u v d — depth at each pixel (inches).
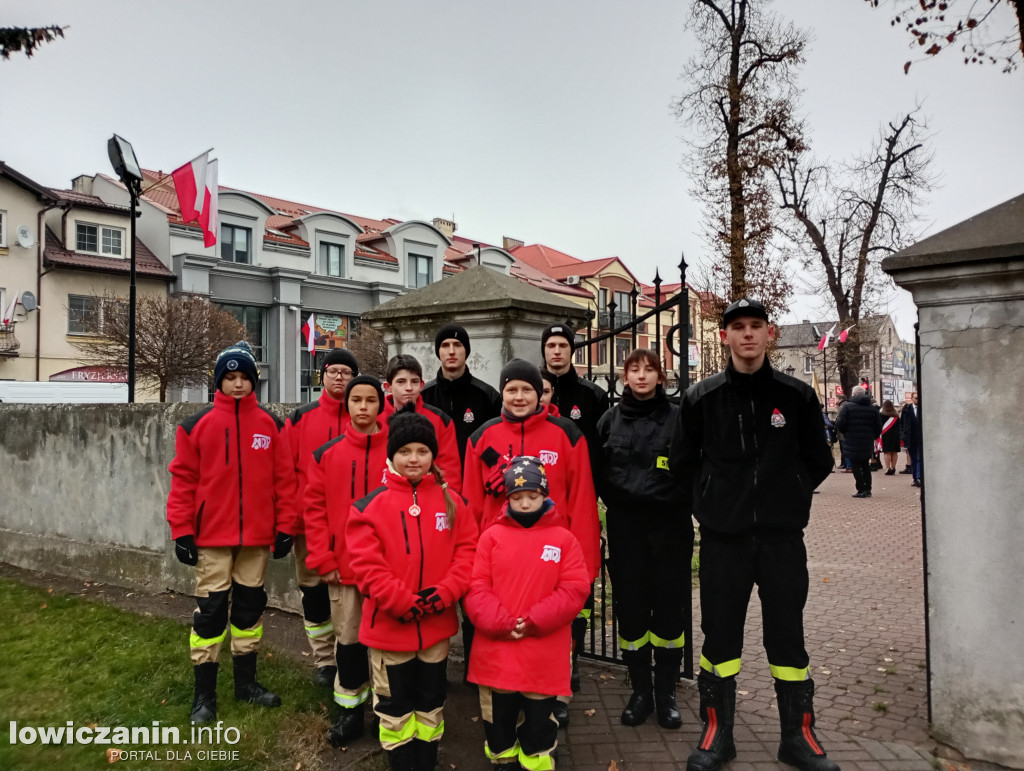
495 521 120.3
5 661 164.1
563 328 152.3
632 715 136.4
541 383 134.6
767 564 119.6
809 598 228.7
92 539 246.8
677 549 136.0
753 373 120.3
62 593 225.8
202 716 133.5
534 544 114.3
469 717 141.7
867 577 256.1
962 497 119.7
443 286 197.2
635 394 140.8
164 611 205.5
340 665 131.0
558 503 131.5
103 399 579.2
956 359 119.9
